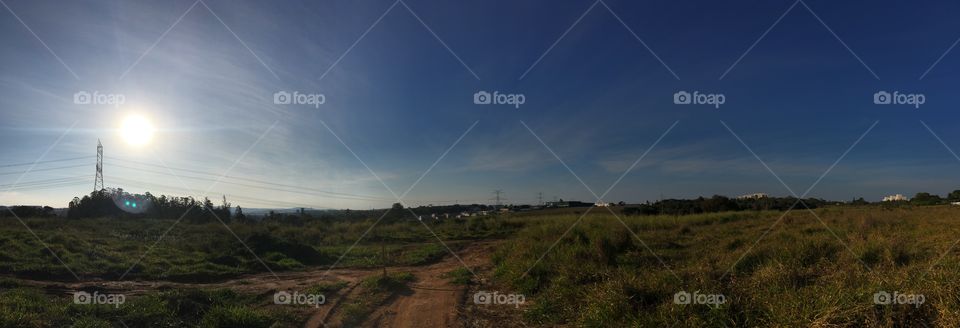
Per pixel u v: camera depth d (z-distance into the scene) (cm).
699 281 771
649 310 684
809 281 739
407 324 757
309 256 1631
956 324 504
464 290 1022
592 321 681
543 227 1964
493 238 2536
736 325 592
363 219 3666
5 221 2492
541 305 810
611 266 1081
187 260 1398
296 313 803
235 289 1011
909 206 3712
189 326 704
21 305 721
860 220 1808
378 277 1107
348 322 764
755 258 1008
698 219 2528
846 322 535
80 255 1359
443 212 5016
